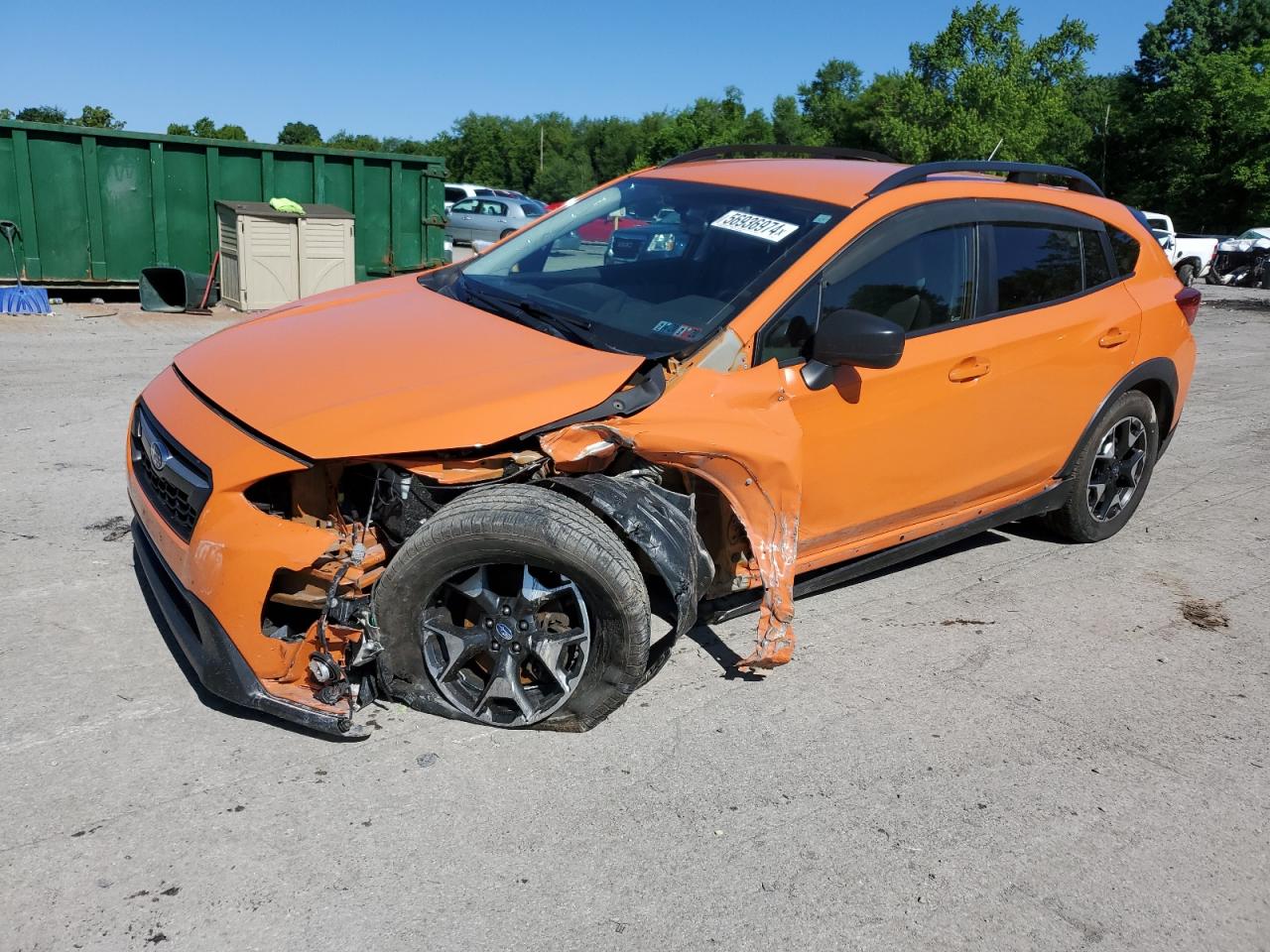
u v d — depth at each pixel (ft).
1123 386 15.96
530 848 8.96
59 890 8.09
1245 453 24.11
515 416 9.71
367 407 9.85
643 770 10.19
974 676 12.64
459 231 89.86
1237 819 10.18
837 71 269.23
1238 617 14.94
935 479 13.47
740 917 8.38
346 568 9.82
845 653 13.01
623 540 10.51
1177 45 184.55
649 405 10.21
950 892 8.87
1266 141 142.10
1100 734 11.54
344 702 10.19
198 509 9.71
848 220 12.30
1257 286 78.64
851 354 10.93
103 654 11.61
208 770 9.68
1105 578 16.06
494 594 10.15
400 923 8.04
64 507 16.02
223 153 40.16
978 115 121.08
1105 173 163.84
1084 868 9.32
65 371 26.07
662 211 13.58
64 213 37.96
